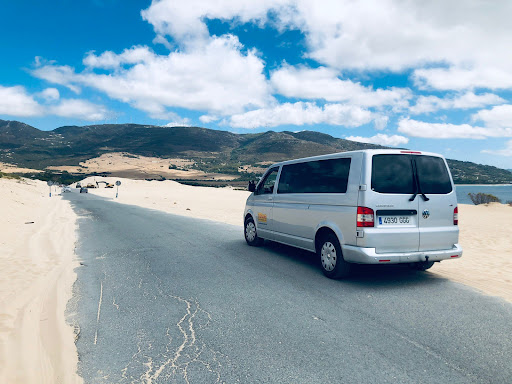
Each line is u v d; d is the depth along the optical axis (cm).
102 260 746
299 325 392
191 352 332
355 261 528
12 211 1639
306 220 642
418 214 542
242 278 588
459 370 296
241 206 2641
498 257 785
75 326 396
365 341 351
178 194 5644
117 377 290
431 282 567
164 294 508
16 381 286
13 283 564
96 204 3028
